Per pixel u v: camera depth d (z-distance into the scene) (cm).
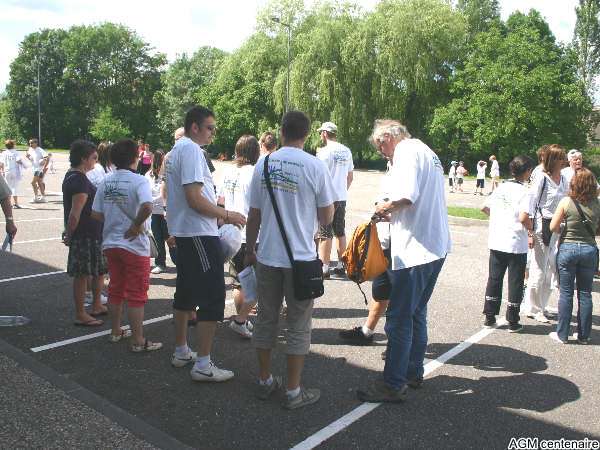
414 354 406
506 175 4150
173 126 7069
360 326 539
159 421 353
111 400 382
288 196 358
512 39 4091
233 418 359
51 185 1995
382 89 3644
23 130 7181
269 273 370
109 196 455
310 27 4153
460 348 495
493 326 554
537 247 573
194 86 7000
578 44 5297
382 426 351
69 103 7212
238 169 532
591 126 4909
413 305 377
